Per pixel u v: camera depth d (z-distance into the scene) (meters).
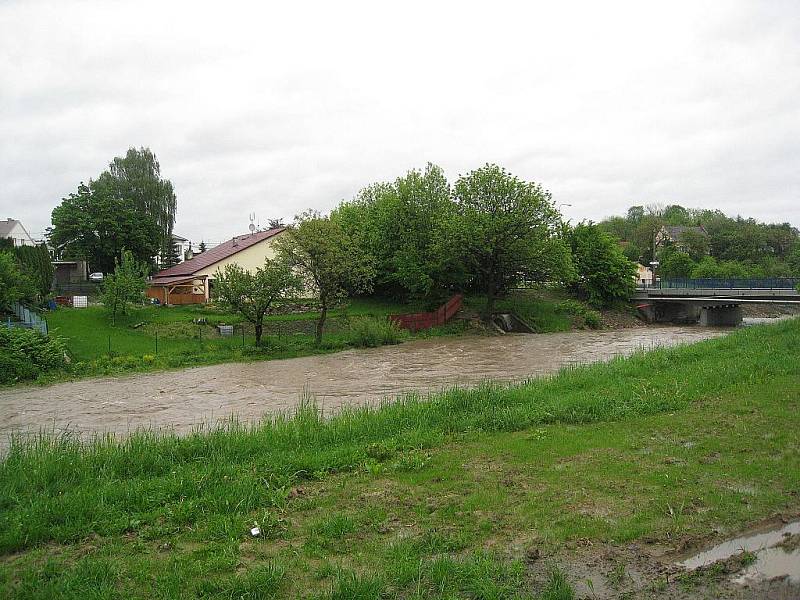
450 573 5.71
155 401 21.53
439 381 23.95
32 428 17.08
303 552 6.43
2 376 27.03
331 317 47.06
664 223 128.75
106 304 40.94
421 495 8.06
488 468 9.09
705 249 98.81
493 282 49.59
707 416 11.44
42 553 6.69
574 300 59.06
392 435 11.44
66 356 31.69
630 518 6.90
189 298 52.19
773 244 100.88
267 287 36.78
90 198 60.88
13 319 37.78
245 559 6.34
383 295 57.25
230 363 33.03
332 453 10.01
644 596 5.36
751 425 10.53
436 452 10.16
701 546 6.25
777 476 7.96
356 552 6.38
